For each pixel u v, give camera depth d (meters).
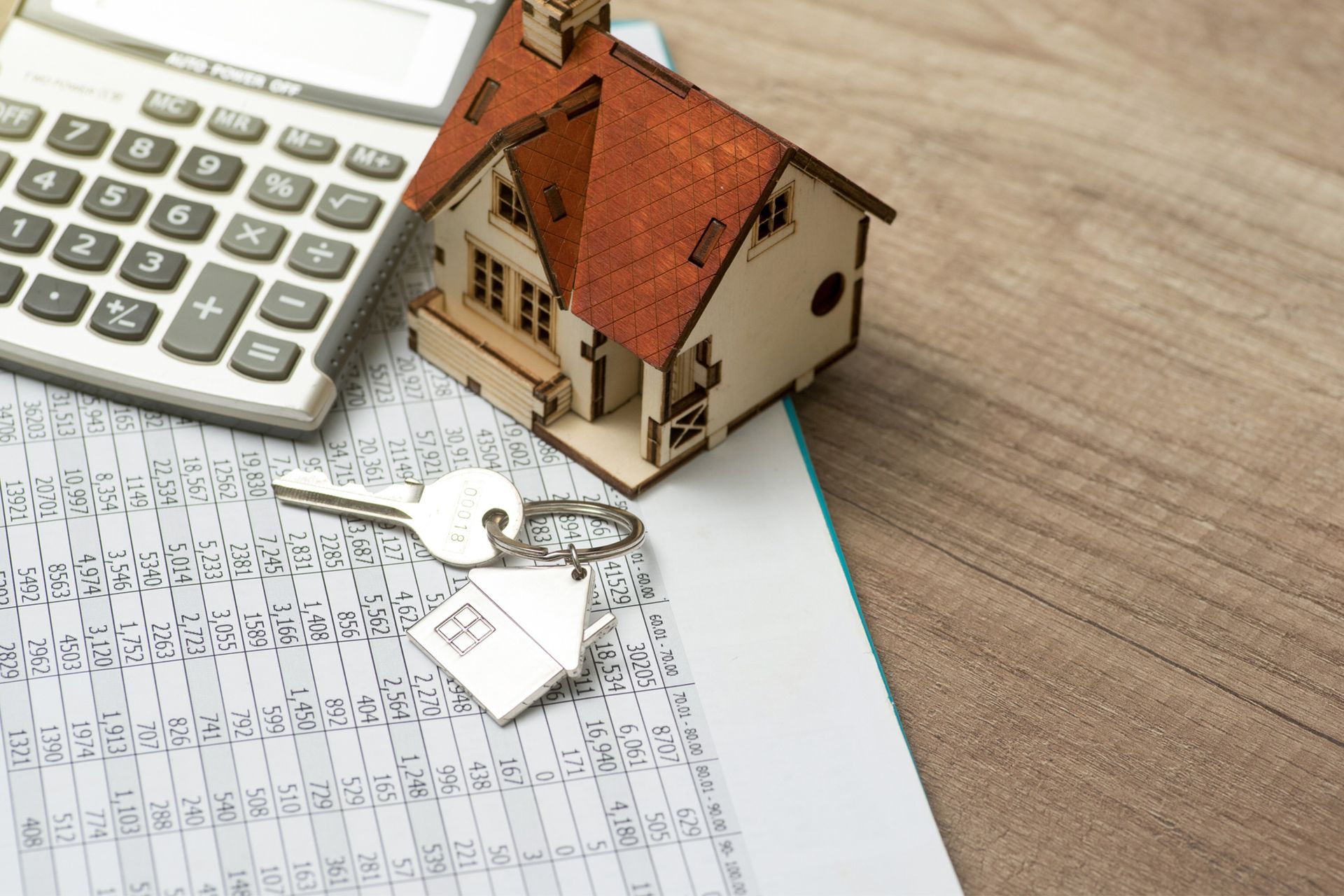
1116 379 0.80
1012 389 0.79
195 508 0.71
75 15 0.81
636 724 0.65
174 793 0.61
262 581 0.68
